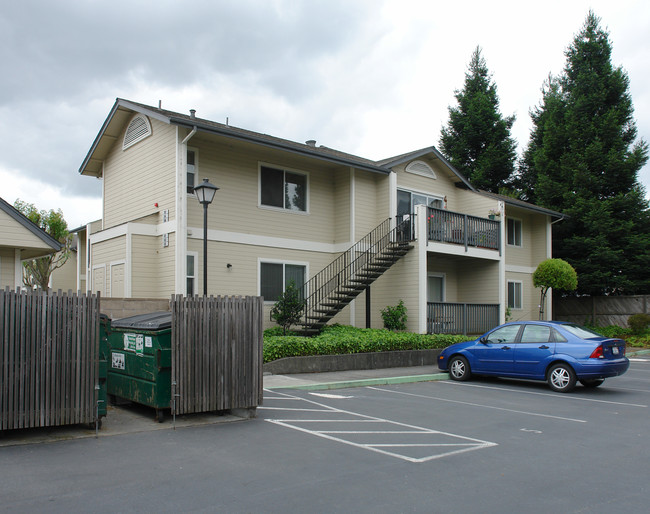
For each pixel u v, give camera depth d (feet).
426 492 17.60
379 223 65.41
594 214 91.97
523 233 89.71
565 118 101.76
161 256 51.65
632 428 28.04
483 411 32.19
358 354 49.39
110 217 61.87
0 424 22.04
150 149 54.60
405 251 62.39
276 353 44.96
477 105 130.11
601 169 96.73
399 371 48.83
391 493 17.43
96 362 24.50
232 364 28.19
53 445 22.61
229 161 55.83
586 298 95.96
